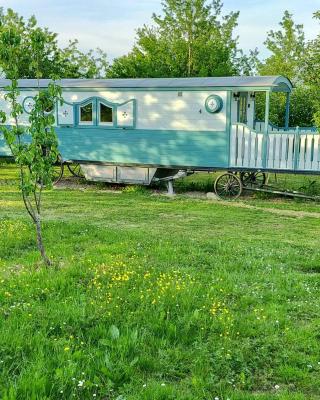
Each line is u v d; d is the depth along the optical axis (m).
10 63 7.80
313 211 14.49
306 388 4.66
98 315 5.79
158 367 4.83
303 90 24.84
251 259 8.77
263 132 15.70
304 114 24.80
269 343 5.40
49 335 5.39
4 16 27.95
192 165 16.66
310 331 5.71
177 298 6.39
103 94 17.50
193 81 16.59
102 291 6.64
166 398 4.26
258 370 4.93
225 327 5.65
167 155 16.94
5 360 4.70
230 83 15.84
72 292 6.64
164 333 5.54
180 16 30.11
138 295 6.47
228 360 5.01
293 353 5.20
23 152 7.60
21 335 5.13
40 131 7.71
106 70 31.67
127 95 17.16
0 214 12.72
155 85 16.70
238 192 16.59
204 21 30.03
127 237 10.18
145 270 7.73
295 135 15.40
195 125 16.42
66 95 18.06
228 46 31.62
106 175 18.00
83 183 19.06
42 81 18.72
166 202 15.48
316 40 19.97
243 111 17.20
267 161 15.79
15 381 4.31
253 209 14.59
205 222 12.63
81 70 32.81
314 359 5.10
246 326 5.77
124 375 4.61
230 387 4.58
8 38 7.68
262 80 15.73
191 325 5.69
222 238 10.77
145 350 5.14
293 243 10.46
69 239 9.89
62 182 19.14
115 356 4.92
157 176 17.89
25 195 8.09
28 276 7.19
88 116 17.88
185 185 18.62
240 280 7.53
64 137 18.23
